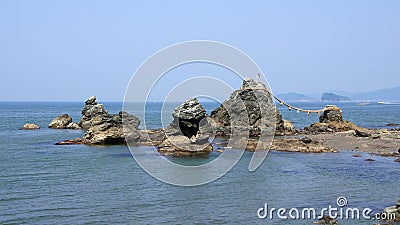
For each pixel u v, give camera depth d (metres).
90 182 34.47
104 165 42.66
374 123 105.56
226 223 23.89
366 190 31.34
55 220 24.39
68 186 32.97
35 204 27.62
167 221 24.25
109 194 30.41
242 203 27.95
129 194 30.48
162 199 29.09
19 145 59.28
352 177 36.06
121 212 25.98
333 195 29.89
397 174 37.25
